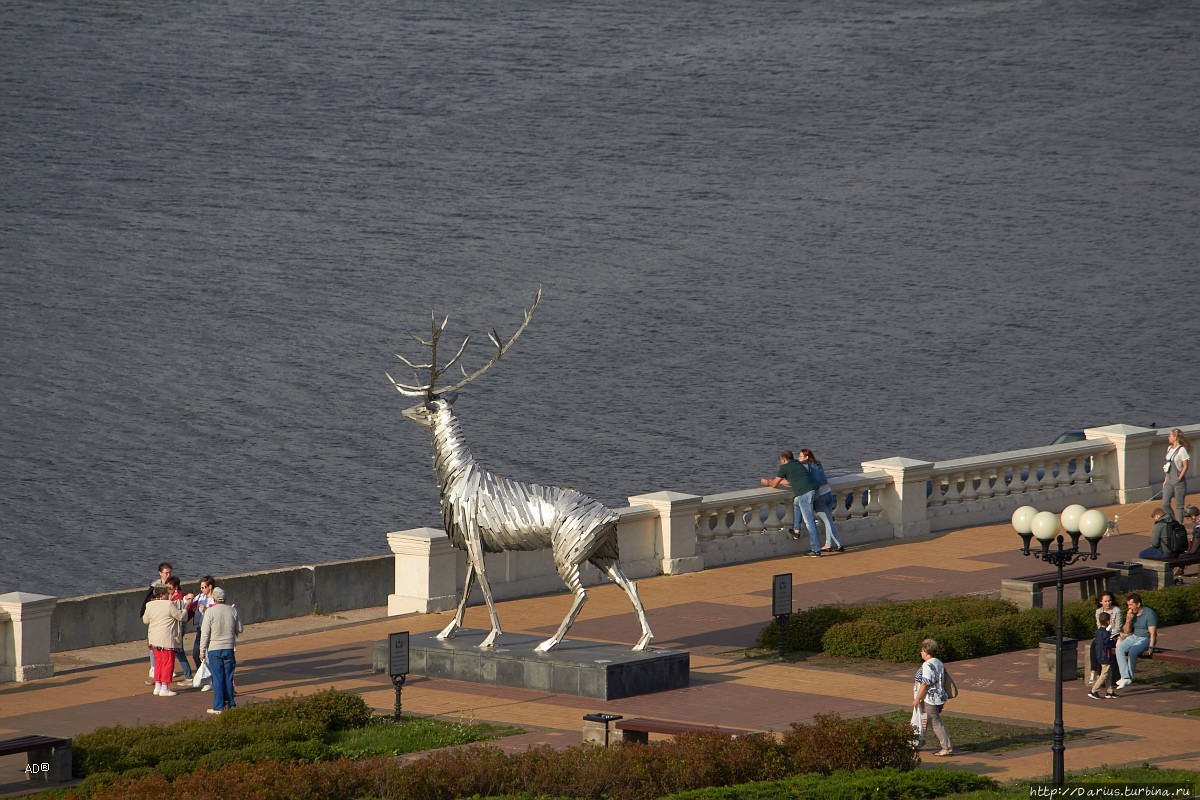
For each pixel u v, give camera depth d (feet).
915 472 305.32
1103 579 249.34
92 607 240.32
